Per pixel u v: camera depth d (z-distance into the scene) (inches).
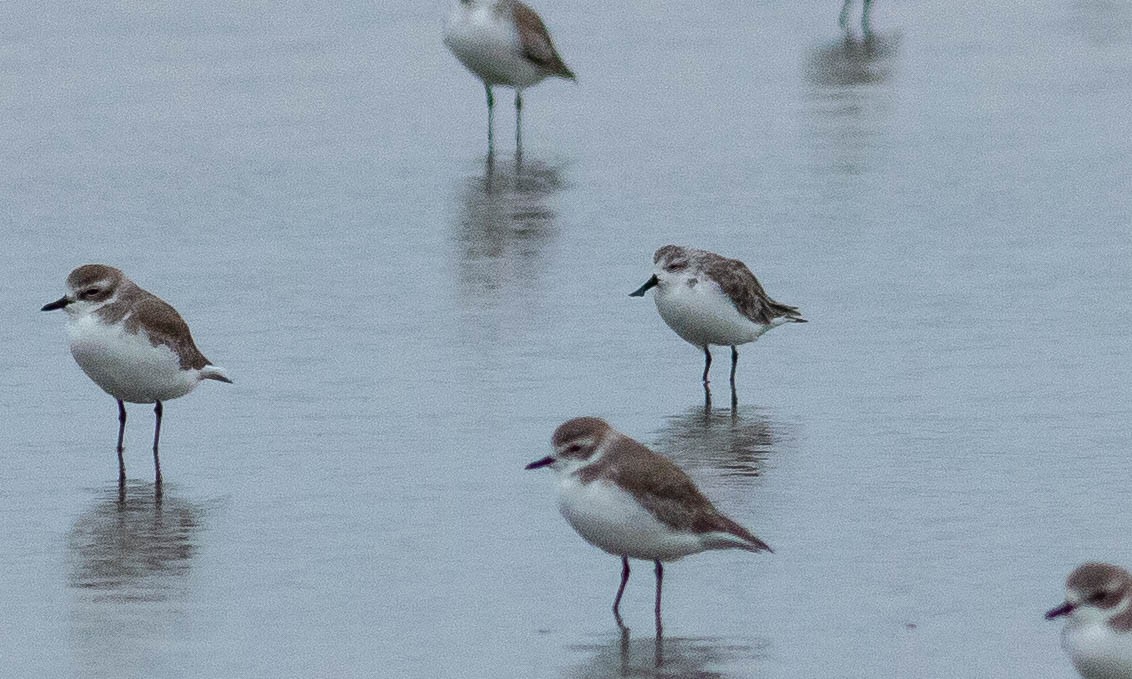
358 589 516.4
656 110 1216.8
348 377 718.5
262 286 843.4
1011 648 470.0
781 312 719.1
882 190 1000.9
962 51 1378.0
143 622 493.4
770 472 609.3
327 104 1237.7
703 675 458.3
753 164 1067.9
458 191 1023.6
